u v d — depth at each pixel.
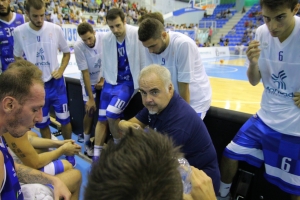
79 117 2.90
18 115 0.80
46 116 2.24
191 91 1.68
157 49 1.55
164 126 1.15
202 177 0.58
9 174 0.83
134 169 0.29
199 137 1.15
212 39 15.68
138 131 0.35
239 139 1.46
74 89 2.84
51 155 1.33
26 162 1.18
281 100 1.27
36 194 1.02
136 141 0.32
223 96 4.34
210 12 17.81
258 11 15.14
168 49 1.59
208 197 0.56
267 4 1.02
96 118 2.65
